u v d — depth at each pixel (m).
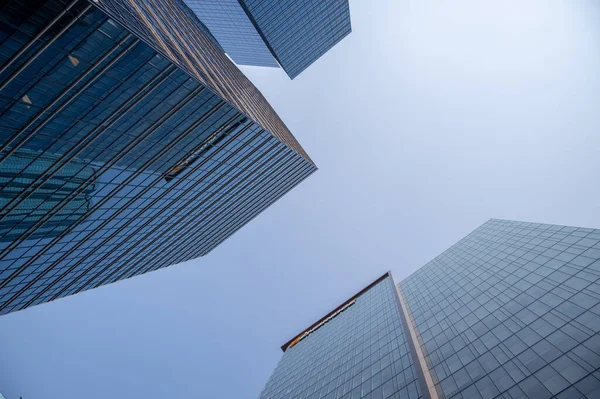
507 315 40.16
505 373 30.86
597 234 45.91
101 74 24.12
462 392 31.59
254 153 56.88
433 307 56.75
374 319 70.50
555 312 35.09
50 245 37.41
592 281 36.34
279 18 95.56
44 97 22.66
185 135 38.16
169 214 53.66
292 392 61.00
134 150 33.97
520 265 50.94
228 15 98.19
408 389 35.72
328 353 69.50
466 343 39.47
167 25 47.94
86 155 29.72
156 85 28.62
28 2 17.75
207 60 60.47
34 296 46.19
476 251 69.88
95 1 19.91
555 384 26.47
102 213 39.25
